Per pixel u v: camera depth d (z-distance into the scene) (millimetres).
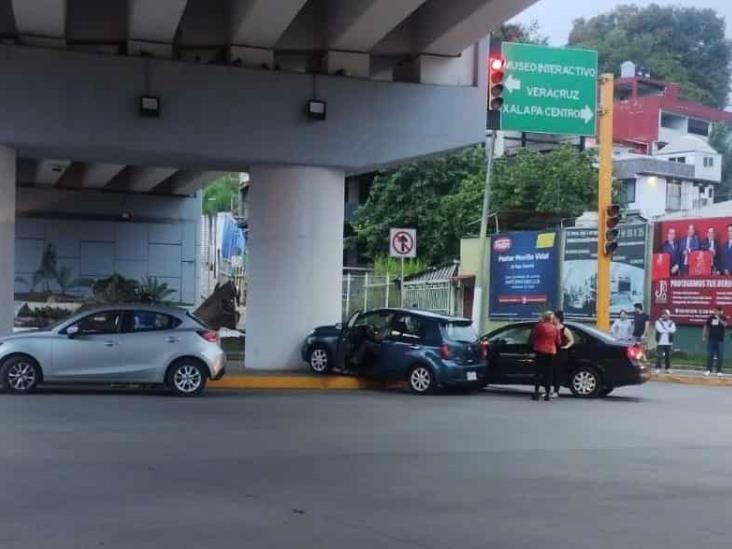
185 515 7414
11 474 8930
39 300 36625
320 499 8156
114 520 7199
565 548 6668
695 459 10859
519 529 7219
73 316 16562
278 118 19562
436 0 18969
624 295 32188
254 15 17203
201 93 19047
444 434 12484
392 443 11516
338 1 18797
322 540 6730
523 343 18906
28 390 16188
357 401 16609
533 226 41938
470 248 37844
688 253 30547
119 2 18719
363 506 7918
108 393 16844
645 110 77312
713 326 25875
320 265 20234
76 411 13883
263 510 7672
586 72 22906
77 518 7242
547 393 18203
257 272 20234
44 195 36969
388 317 19172
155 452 10359
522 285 34844
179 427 12414
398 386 19781
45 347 16188
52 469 9219
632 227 32281
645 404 17766
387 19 17469
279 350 20156
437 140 20375
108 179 34875
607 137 23906
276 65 20391
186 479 8891
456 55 20453
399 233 21312
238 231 58469
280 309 20094
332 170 20297
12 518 7207
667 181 61688
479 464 10156
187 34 19344
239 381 18562
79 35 18594
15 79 17969
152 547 6449
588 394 18875
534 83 22578
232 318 35719
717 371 25891
